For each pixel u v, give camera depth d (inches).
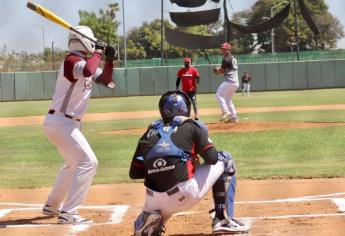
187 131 346.9
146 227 344.8
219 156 363.9
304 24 4020.7
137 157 354.0
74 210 433.4
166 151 342.6
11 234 400.8
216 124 1165.7
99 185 624.7
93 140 1025.5
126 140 1016.9
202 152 348.5
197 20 3095.5
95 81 442.9
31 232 405.1
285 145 877.2
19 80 2898.6
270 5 3949.3
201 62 3289.9
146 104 2193.7
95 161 439.8
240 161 749.3
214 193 370.3
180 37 3122.5
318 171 657.0
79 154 434.6
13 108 2202.3
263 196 525.3
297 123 1186.0
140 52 4074.8
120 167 747.4
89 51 430.0
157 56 4087.1
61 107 429.7
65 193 458.9
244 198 518.3
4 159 845.2
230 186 370.6
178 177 341.4
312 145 871.1
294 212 444.1
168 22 3897.6
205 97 2618.1
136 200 533.6
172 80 2982.3
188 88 1199.6
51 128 431.8
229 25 3078.2
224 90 1154.0
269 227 387.5
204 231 387.5
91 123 1411.2
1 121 1588.3
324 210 446.6
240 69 3048.7
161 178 342.6
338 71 3009.4
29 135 1184.8
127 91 2984.7
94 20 3218.5
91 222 434.6
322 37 3941.9
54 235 393.1
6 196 577.6
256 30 3053.6
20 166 780.6
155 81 2987.2
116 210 484.1
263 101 2106.3
